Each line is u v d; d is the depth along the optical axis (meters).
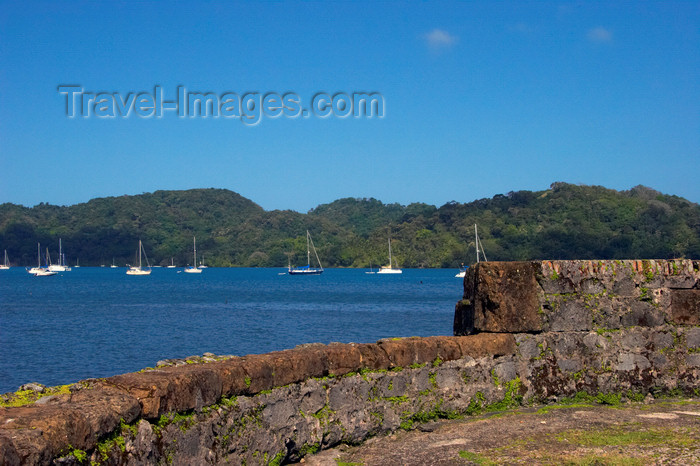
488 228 157.62
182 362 5.88
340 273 183.88
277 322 48.47
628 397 7.52
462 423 6.59
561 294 7.46
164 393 4.30
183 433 4.43
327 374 5.89
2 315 55.03
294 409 5.52
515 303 7.27
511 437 6.09
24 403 4.21
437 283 121.69
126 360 29.88
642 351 7.66
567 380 7.36
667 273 7.90
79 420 3.61
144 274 185.75
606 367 7.50
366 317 52.66
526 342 7.28
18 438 3.17
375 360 6.24
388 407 6.25
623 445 5.77
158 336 39.12
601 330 7.56
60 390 4.53
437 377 6.67
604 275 7.66
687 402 7.50
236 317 52.94
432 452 5.73
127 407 3.99
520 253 141.25
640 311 7.74
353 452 5.82
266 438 5.20
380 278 147.38
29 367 27.78
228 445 4.83
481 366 6.96
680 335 7.84
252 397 5.15
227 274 188.25
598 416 6.83
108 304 69.25
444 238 167.00
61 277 163.62
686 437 6.00
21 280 143.00
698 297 7.95
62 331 41.94
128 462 3.93
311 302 71.75
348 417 5.95
